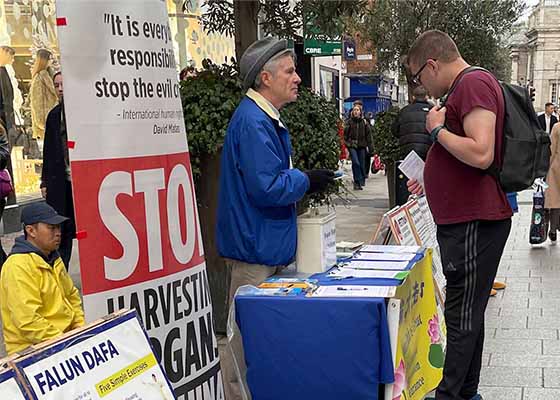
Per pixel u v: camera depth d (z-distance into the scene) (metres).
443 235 3.14
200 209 4.46
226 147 3.18
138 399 1.93
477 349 3.32
